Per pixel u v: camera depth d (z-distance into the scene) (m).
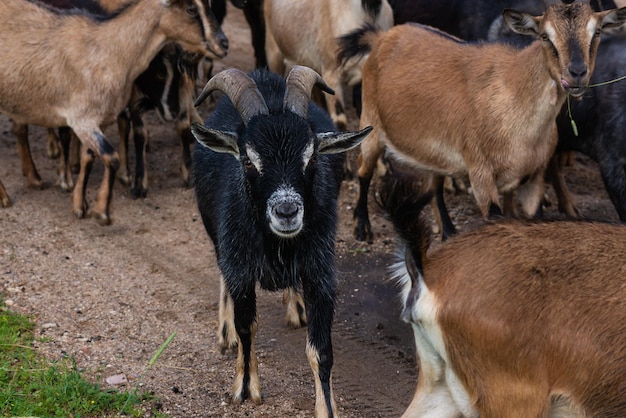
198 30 9.41
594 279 4.62
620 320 4.54
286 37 10.82
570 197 9.45
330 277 6.05
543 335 4.55
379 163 10.27
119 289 8.03
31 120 9.41
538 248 4.72
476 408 4.73
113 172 9.23
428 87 8.02
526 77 7.33
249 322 6.21
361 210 9.13
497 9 10.32
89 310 7.62
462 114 7.76
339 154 6.83
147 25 9.27
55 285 8.02
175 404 6.25
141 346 7.09
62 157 9.97
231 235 6.03
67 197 9.93
